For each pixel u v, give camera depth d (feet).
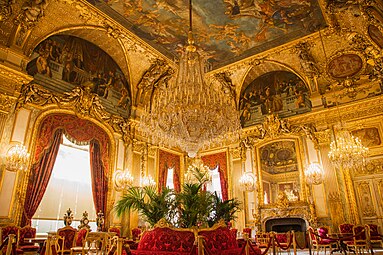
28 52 32.96
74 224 37.76
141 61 45.03
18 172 30.17
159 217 23.75
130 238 39.75
